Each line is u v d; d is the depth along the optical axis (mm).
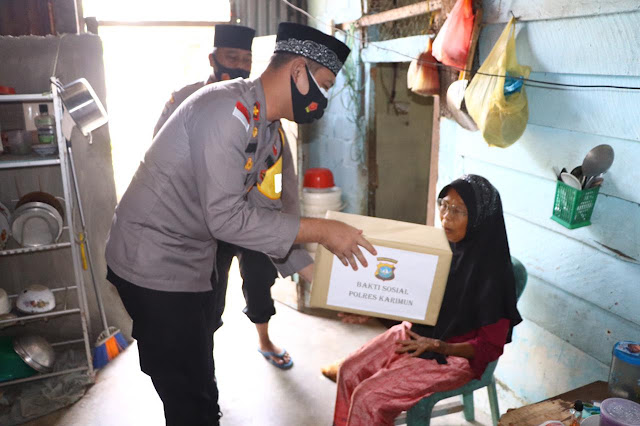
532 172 2107
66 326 3186
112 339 3127
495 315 1753
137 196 1592
